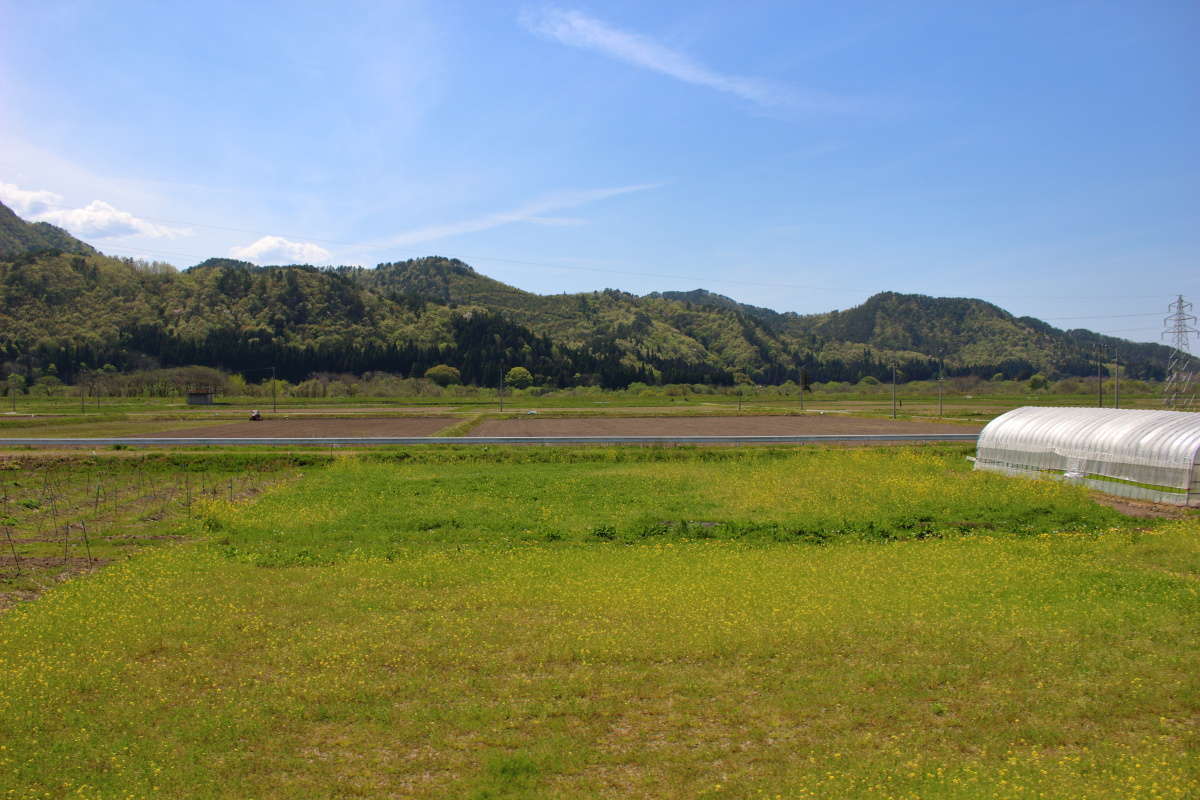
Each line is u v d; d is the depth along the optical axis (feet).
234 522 78.84
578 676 38.68
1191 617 47.24
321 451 141.49
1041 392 439.22
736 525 77.56
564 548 68.85
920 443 155.84
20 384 401.49
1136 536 72.18
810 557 64.49
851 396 427.33
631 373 545.85
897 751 30.73
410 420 247.29
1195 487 93.09
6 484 112.57
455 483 104.63
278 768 30.04
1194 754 30.45
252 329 532.73
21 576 59.77
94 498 100.78
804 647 42.29
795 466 119.24
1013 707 34.73
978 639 43.34
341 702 35.88
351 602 51.78
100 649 42.45
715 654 41.60
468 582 56.75
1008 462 122.72
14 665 39.99
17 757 30.58
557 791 28.14
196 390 384.88
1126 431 103.71
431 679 38.58
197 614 48.80
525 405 352.69
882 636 44.01
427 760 30.55
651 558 64.18
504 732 32.89
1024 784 27.96
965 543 69.87
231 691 37.09
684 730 32.99
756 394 460.96
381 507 87.45
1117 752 30.71
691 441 152.87
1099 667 39.42
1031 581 55.72
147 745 31.71
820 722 33.50
